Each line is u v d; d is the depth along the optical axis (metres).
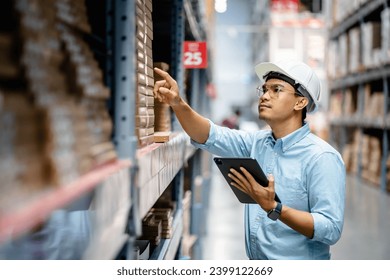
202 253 6.09
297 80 2.56
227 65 34.75
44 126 0.92
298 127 2.67
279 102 2.59
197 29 5.34
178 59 3.62
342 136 13.95
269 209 2.36
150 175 1.78
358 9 11.54
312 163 2.49
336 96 14.57
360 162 11.86
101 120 1.34
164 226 3.05
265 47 20.14
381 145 11.00
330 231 2.38
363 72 11.09
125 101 1.50
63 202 0.89
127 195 1.40
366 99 11.18
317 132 14.39
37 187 0.88
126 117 1.50
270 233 2.58
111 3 1.53
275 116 2.61
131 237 1.46
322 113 14.52
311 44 15.54
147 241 2.63
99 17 1.59
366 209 8.31
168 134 2.52
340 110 14.16
